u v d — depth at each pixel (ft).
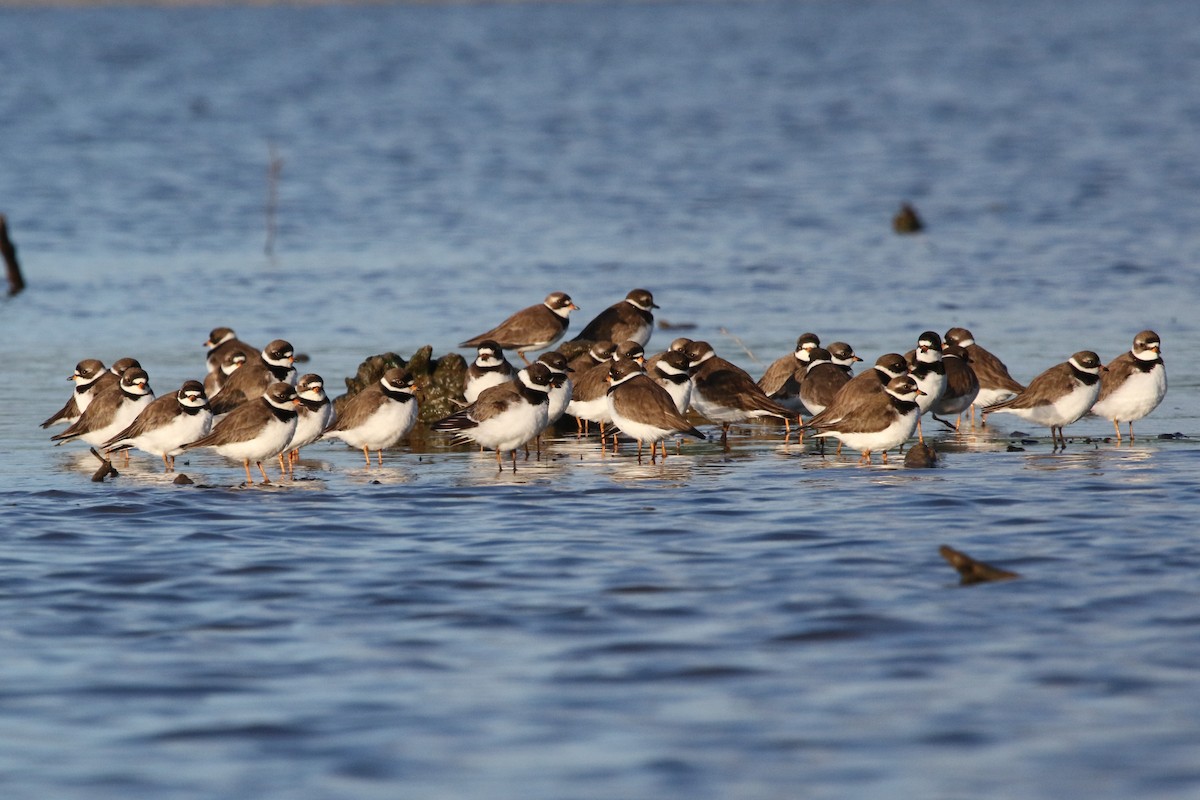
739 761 39.65
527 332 100.07
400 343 108.99
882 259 147.84
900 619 49.85
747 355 102.94
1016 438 80.94
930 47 452.76
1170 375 95.20
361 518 64.75
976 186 199.41
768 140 254.47
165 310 124.47
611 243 160.45
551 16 652.89
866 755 39.88
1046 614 50.01
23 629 50.26
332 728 42.04
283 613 51.72
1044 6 654.53
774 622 49.85
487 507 66.64
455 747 40.73
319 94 341.00
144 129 275.80
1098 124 264.11
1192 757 39.34
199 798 38.09
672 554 58.13
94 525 63.67
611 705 43.32
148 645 48.67
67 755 40.55
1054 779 38.34
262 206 190.70
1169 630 48.21
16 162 229.86
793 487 69.62
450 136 265.13
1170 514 62.49
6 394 93.45
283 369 85.30
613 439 83.15
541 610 51.60
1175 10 601.62
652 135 263.29
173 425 73.72
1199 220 165.68
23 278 138.31
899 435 73.15
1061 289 128.26
